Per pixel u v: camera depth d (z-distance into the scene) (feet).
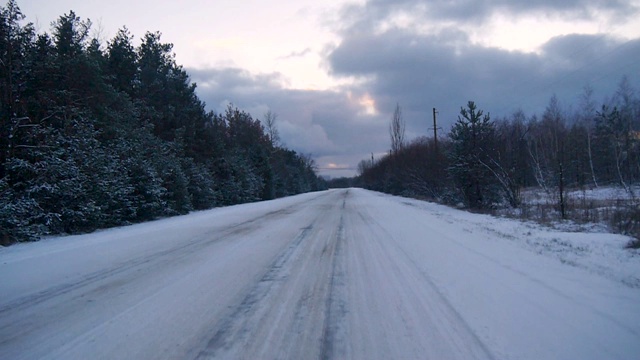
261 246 35.29
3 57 56.03
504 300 18.47
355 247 33.86
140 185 69.31
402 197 137.80
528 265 25.26
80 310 18.47
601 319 15.88
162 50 117.08
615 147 112.37
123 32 99.55
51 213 50.70
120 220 62.95
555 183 93.45
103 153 60.44
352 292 20.53
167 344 14.42
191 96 120.06
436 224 49.52
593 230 41.45
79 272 26.45
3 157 51.98
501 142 75.51
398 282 22.17
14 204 46.65
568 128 144.05
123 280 23.94
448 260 27.43
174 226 54.54
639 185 102.12
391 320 16.42
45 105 61.00
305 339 14.70
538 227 45.16
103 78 76.28
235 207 101.71
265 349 13.91
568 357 12.83
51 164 52.03
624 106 123.75
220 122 192.13
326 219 58.75
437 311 17.31
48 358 13.47
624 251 28.81
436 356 13.10
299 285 22.06
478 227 45.80
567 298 18.48
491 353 13.20
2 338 15.28
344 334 15.10
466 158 74.38
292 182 240.94
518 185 72.90
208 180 103.04
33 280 24.56
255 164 169.48
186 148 113.60
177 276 24.62
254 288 21.59
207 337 14.99
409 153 148.15
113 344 14.49
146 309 18.37
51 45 67.36
